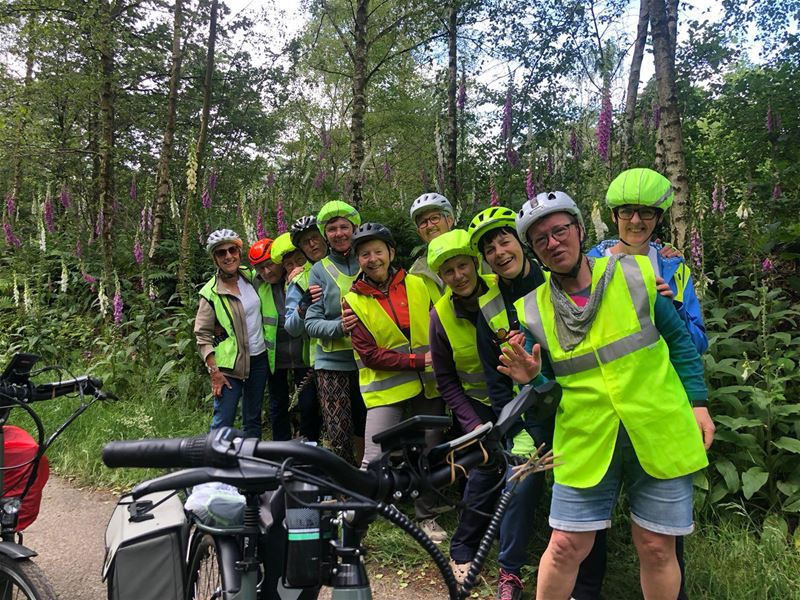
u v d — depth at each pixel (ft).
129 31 34.65
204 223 29.63
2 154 35.32
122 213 43.96
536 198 6.91
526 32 30.17
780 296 16.37
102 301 24.44
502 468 4.59
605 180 21.48
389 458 4.36
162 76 44.37
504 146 28.12
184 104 48.19
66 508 13.91
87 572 10.89
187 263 23.53
